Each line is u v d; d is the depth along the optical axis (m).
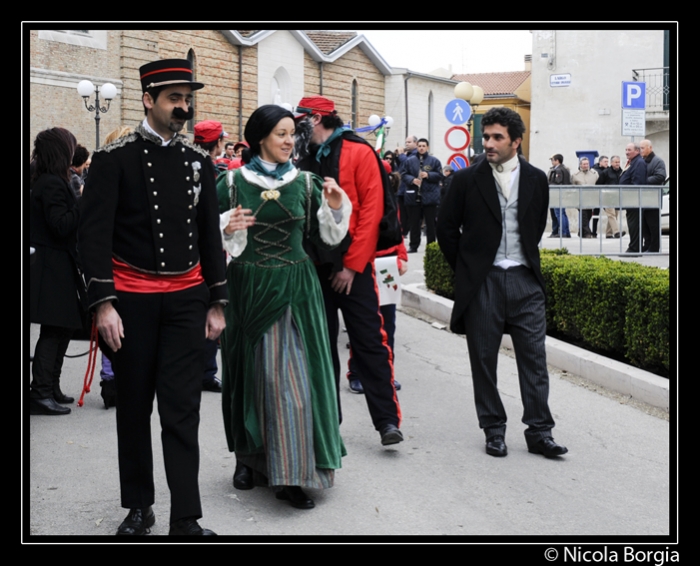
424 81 48.16
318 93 41.25
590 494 5.11
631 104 17.52
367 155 5.82
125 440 4.29
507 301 5.88
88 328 4.23
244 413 4.88
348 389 7.61
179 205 4.21
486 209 5.90
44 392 6.74
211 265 4.36
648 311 7.27
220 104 34.56
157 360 4.23
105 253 4.07
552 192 14.83
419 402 7.20
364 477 5.39
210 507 4.86
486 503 4.96
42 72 26.56
